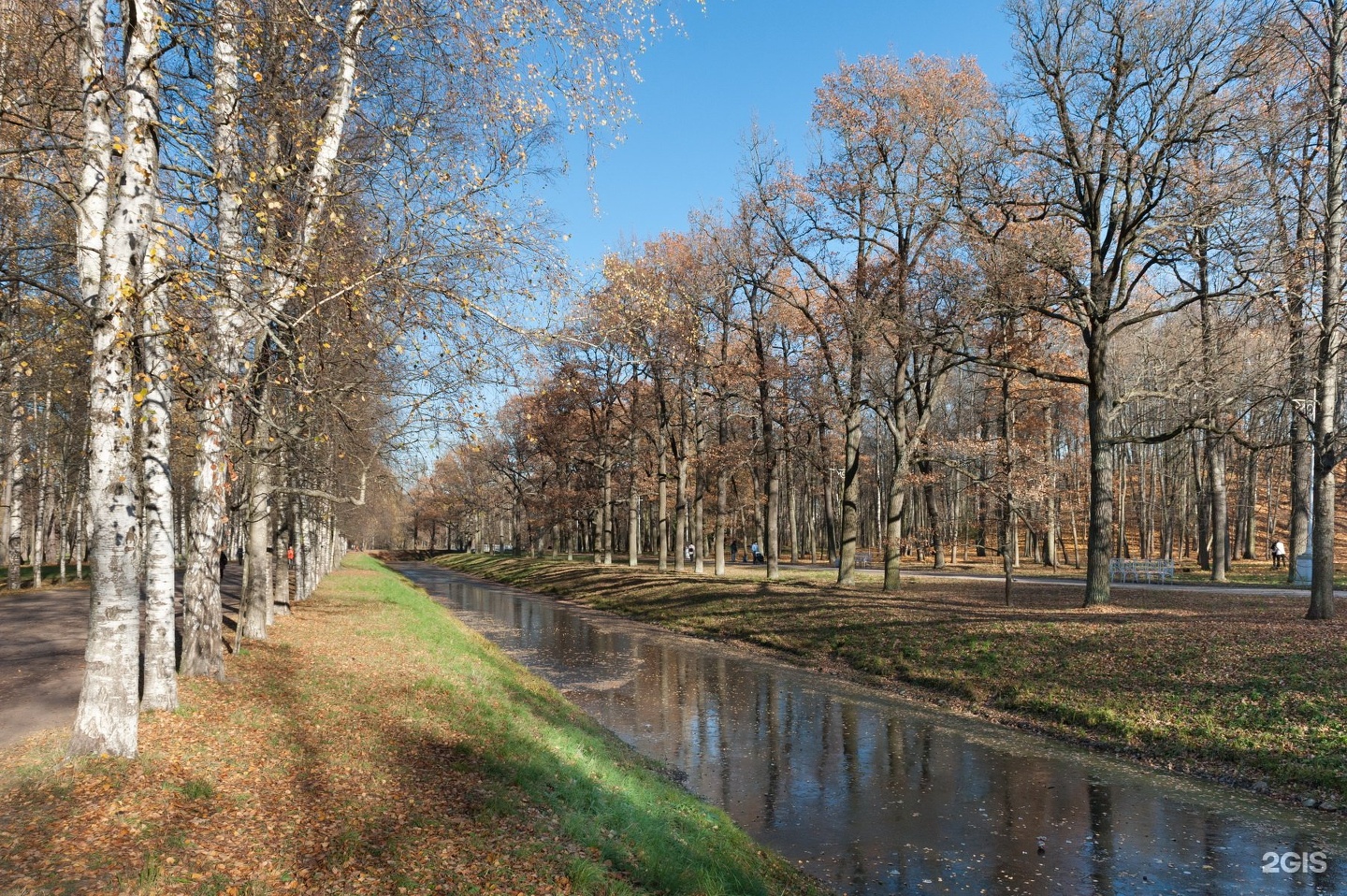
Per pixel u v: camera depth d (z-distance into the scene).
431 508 85.94
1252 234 18.39
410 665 15.26
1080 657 16.95
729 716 16.09
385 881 6.09
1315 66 17.91
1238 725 12.95
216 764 8.07
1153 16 19.41
